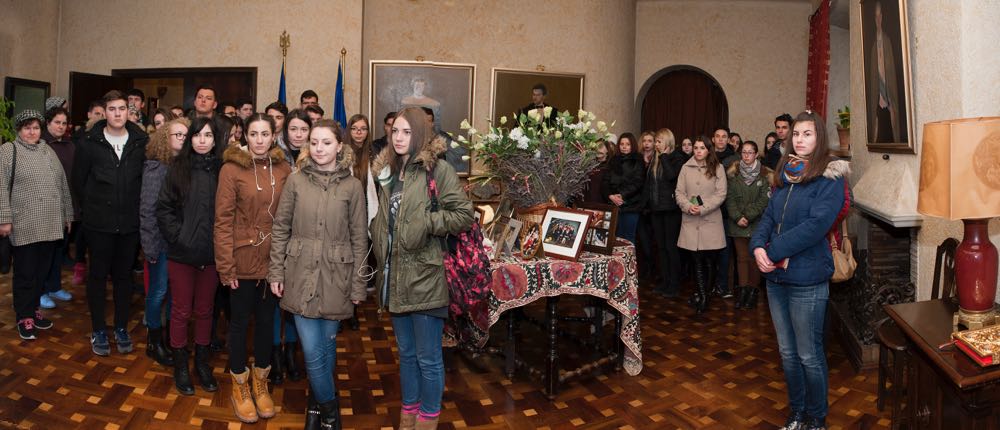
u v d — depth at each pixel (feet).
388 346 15.02
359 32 25.52
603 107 28.04
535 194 12.91
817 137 9.72
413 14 26.20
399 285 9.30
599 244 12.84
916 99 13.05
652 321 17.56
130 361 13.32
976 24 11.23
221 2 25.52
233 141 11.02
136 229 13.33
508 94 26.84
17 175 14.05
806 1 33.22
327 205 9.72
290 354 12.73
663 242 20.53
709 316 18.10
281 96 24.72
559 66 27.37
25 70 25.09
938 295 11.50
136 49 26.04
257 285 10.87
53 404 11.26
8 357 13.26
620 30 28.66
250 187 10.58
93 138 13.09
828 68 26.96
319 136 9.59
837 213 9.57
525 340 15.74
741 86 34.12
